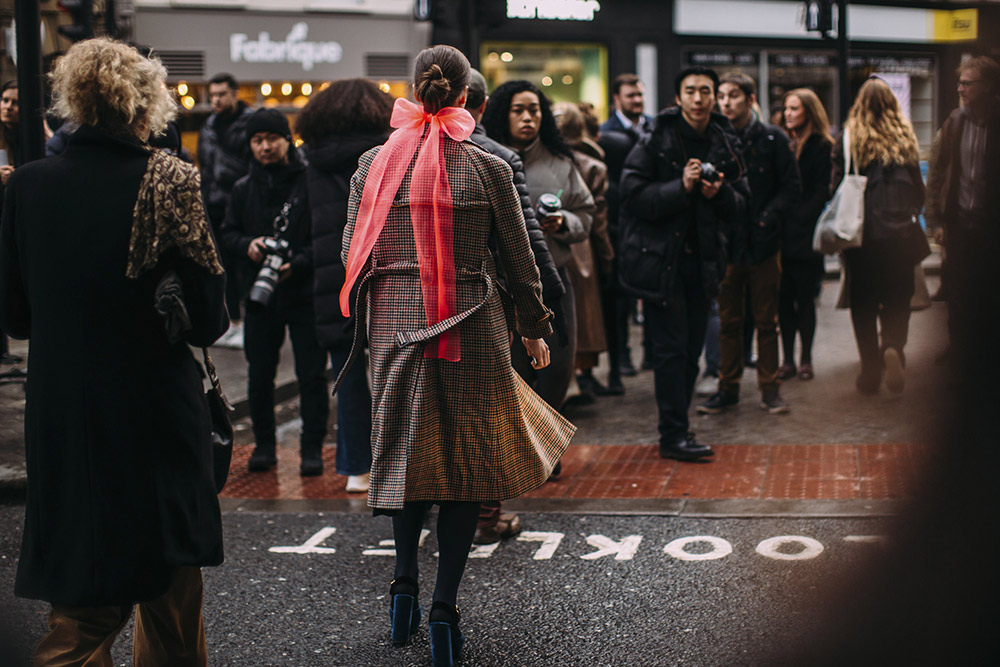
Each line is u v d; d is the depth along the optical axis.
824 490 5.23
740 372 7.19
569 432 3.77
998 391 3.58
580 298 7.07
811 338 8.24
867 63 19.23
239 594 4.26
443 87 3.41
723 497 5.23
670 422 5.98
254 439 6.55
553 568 4.41
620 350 8.76
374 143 5.31
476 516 3.52
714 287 5.84
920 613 3.38
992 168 4.50
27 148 6.25
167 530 2.76
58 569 2.71
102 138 2.78
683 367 5.96
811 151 7.98
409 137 3.45
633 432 6.78
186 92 15.45
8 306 2.85
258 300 5.62
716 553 4.46
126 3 13.51
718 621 3.78
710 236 5.79
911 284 7.24
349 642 3.78
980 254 3.88
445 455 3.42
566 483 5.64
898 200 7.14
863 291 7.35
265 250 5.76
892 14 19.25
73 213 2.73
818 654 3.38
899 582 3.52
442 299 3.34
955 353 3.73
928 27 19.53
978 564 3.33
